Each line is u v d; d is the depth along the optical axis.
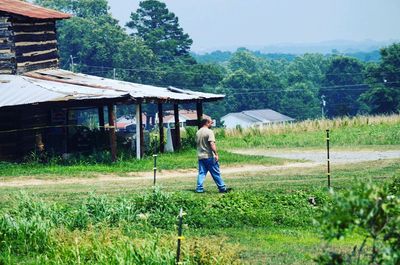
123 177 40.91
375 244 13.52
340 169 44.03
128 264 19.64
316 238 25.08
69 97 45.91
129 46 176.00
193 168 45.47
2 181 38.31
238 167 46.69
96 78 59.47
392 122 87.44
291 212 28.89
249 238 24.86
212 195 32.47
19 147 50.19
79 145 53.97
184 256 19.86
